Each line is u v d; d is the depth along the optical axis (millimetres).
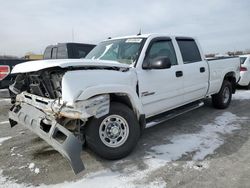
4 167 3645
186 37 5441
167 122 5641
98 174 3369
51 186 3121
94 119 3508
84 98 3170
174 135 4785
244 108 6949
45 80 3525
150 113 4395
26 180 3279
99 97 3338
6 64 8891
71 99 3137
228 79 7047
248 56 10758
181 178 3215
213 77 6074
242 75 10445
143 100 4152
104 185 3105
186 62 5246
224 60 6574
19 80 4445
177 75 4832
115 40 4984
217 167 3482
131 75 3875
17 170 3547
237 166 3504
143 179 3215
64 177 3326
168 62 4012
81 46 9844
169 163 3631
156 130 5109
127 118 3760
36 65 3461
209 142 4387
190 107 5402
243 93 9664
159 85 4426
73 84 3197
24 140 4715
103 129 3621
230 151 4004
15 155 4047
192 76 5262
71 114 3172
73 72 3271
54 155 4008
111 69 3721
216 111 6574
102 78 3465
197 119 5832
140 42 4441
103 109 3383
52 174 3410
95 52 5082
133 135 3832
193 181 3141
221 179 3172
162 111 4695
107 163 3672
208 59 6215
